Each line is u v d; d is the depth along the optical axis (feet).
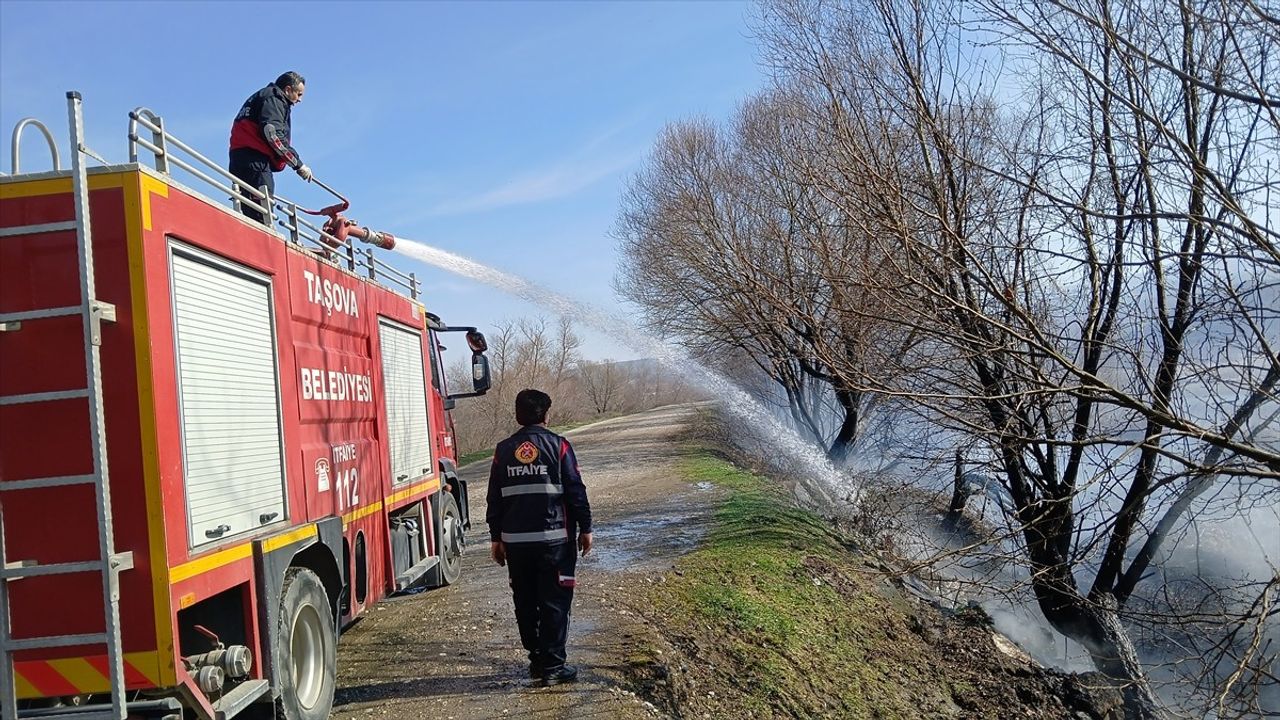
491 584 33.50
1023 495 30.37
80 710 13.53
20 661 13.51
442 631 26.73
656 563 35.86
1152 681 26.16
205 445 15.55
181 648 15.57
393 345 28.58
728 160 57.67
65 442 13.82
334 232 27.20
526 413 21.48
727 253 50.01
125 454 13.89
